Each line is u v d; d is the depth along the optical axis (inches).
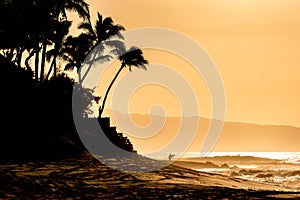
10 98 2201.0
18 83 2297.0
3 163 1759.4
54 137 2111.2
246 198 1374.3
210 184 1807.3
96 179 1659.7
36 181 1512.1
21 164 1771.7
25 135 2047.2
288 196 1422.2
